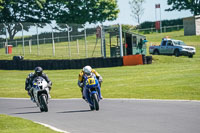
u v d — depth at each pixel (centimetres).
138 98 4622
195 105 3731
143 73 7625
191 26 17625
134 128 2627
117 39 10106
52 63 10125
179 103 3956
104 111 3625
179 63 9106
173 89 5122
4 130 2598
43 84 3738
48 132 2462
